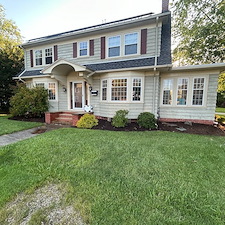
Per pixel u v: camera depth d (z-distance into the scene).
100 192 2.37
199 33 11.88
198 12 11.98
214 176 2.82
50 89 10.95
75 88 10.51
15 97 10.04
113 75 8.38
